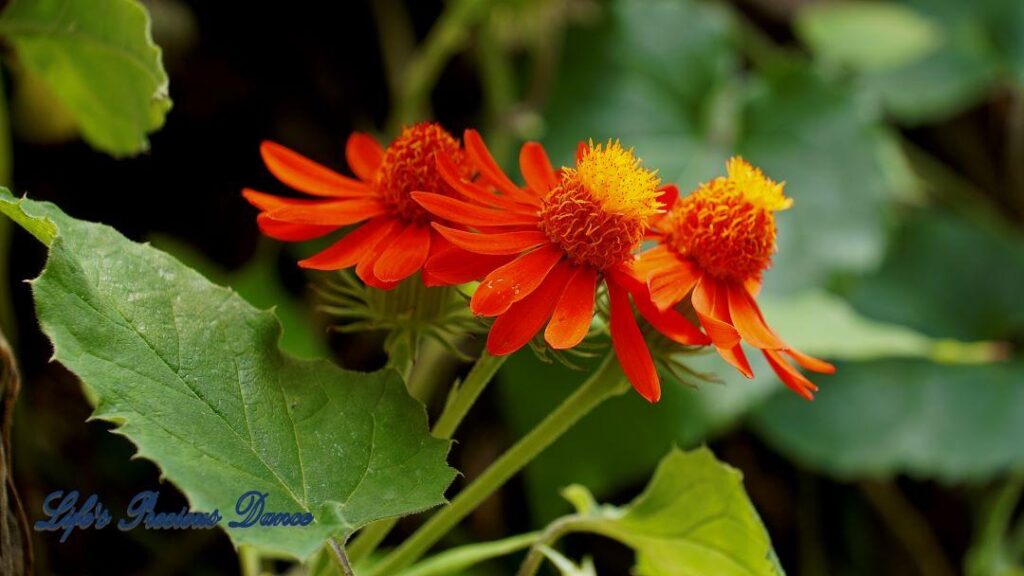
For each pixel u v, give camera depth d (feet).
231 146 2.21
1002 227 2.71
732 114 2.26
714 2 2.68
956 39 2.83
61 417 1.91
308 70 2.29
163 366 1.25
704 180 2.19
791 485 2.45
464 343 1.88
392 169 1.30
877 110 2.43
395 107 2.32
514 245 1.27
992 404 2.33
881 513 2.45
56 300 1.23
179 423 1.23
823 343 1.83
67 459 1.90
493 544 1.41
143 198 2.12
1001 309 2.53
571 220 1.27
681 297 1.29
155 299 1.26
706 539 1.36
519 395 1.96
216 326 1.27
